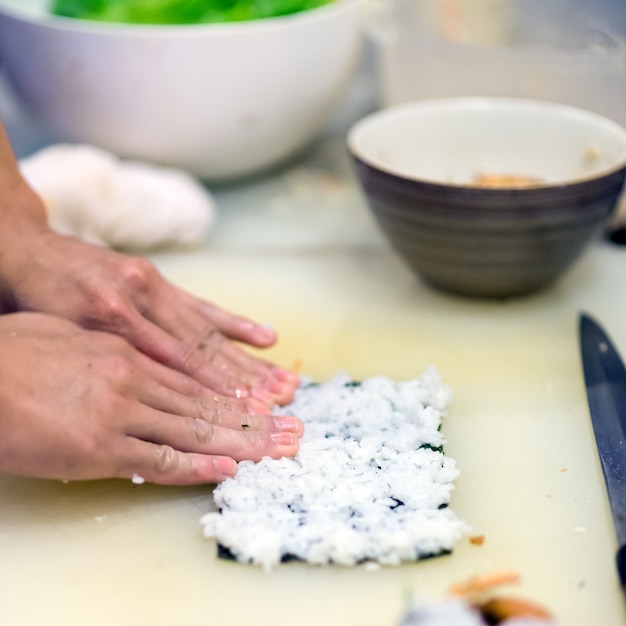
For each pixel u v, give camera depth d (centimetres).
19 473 69
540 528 68
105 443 68
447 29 90
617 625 63
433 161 90
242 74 91
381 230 84
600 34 87
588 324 81
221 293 86
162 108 91
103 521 69
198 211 90
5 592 66
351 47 97
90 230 88
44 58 91
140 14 94
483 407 75
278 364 79
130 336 74
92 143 95
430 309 84
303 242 92
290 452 70
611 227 90
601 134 85
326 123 108
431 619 64
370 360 79
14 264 76
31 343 70
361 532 66
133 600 65
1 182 77
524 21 89
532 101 90
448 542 66
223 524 67
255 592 65
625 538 65
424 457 70
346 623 64
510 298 84
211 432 70
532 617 64
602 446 70
